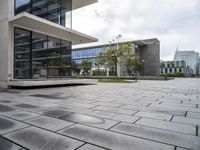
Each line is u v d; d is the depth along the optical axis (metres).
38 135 3.44
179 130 3.75
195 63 113.62
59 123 4.24
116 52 32.03
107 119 4.61
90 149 2.84
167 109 5.92
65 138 3.29
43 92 11.02
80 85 18.42
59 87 15.42
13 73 13.54
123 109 5.89
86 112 5.41
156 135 3.46
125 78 40.59
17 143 3.07
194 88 15.03
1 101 7.42
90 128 3.87
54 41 16.97
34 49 15.04
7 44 13.27
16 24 13.72
